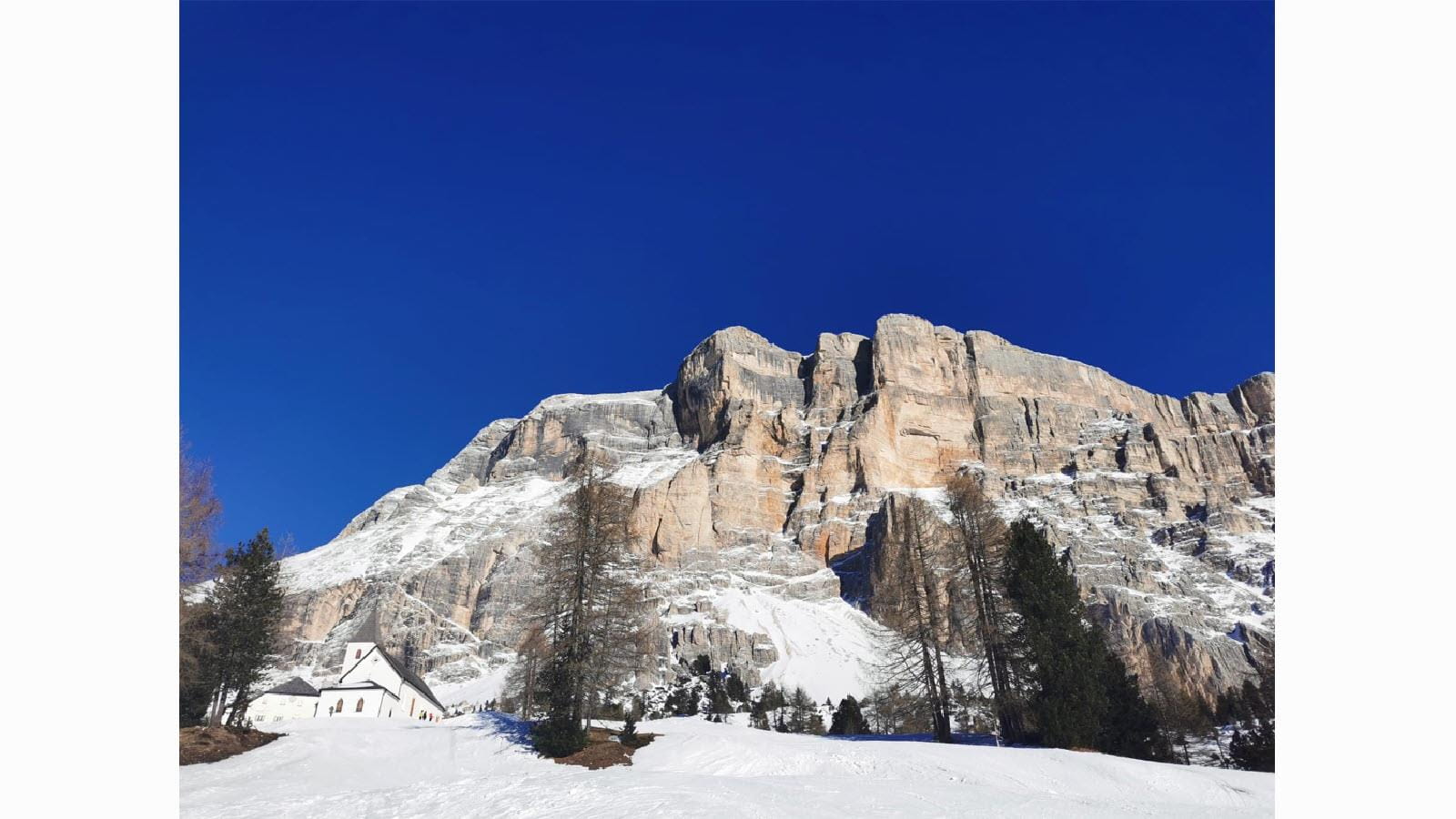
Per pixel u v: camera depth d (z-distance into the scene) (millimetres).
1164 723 47938
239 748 33812
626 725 35375
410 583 163000
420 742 36188
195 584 36750
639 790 22594
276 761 31891
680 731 36594
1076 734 32531
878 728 67750
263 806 22812
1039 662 34500
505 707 55938
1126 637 114375
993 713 37250
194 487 34188
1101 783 26328
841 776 27984
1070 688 33438
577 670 33781
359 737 37312
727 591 165500
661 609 152000
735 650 134250
